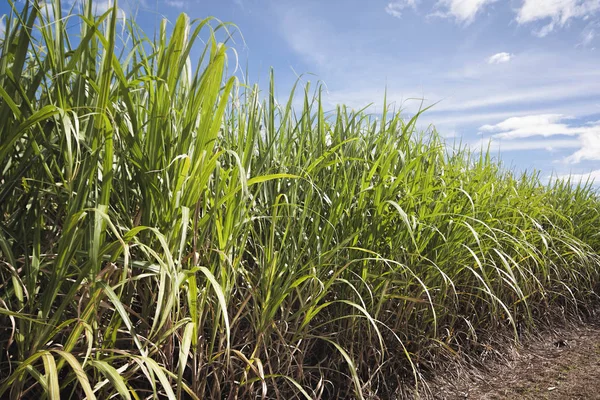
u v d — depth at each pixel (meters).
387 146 2.55
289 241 2.07
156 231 1.22
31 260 1.35
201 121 1.40
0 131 1.20
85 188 1.25
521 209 3.80
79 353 1.32
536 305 4.03
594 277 5.00
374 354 2.30
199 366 1.63
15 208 1.39
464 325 3.22
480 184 3.31
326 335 2.25
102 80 1.19
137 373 1.63
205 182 1.43
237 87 1.94
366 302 2.36
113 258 1.25
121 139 1.42
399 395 2.41
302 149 2.46
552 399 2.61
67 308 1.48
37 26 1.32
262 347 1.97
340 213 2.19
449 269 2.87
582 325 4.24
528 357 3.31
